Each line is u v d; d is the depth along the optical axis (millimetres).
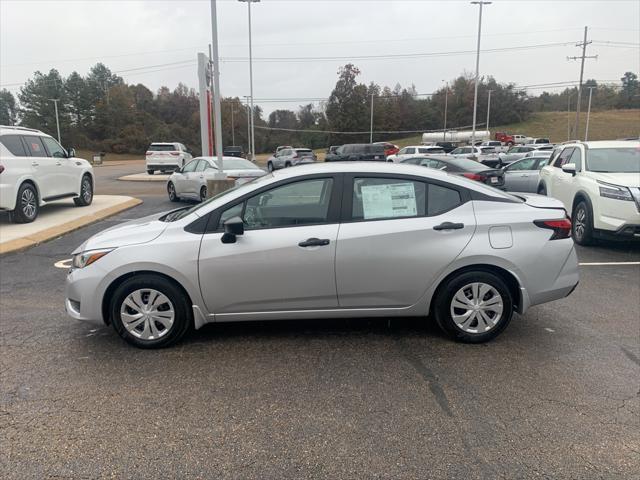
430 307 4332
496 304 4203
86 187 13078
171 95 114625
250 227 4113
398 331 4578
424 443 2895
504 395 3426
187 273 4031
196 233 4090
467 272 4172
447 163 12867
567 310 5156
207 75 21609
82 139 90312
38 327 4746
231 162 14141
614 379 3650
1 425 3090
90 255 4117
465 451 2818
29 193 10391
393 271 4105
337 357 4039
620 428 3031
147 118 98312
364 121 91812
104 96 102875
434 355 4066
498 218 4164
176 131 98812
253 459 2762
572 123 101375
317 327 4688
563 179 9336
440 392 3473
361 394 3451
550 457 2762
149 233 4152
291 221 4125
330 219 4117
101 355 4098
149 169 31000
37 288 6090
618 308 5219
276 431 3021
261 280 4074
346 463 2723
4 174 9602
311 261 4047
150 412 3238
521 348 4191
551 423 3086
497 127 109625
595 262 7355
